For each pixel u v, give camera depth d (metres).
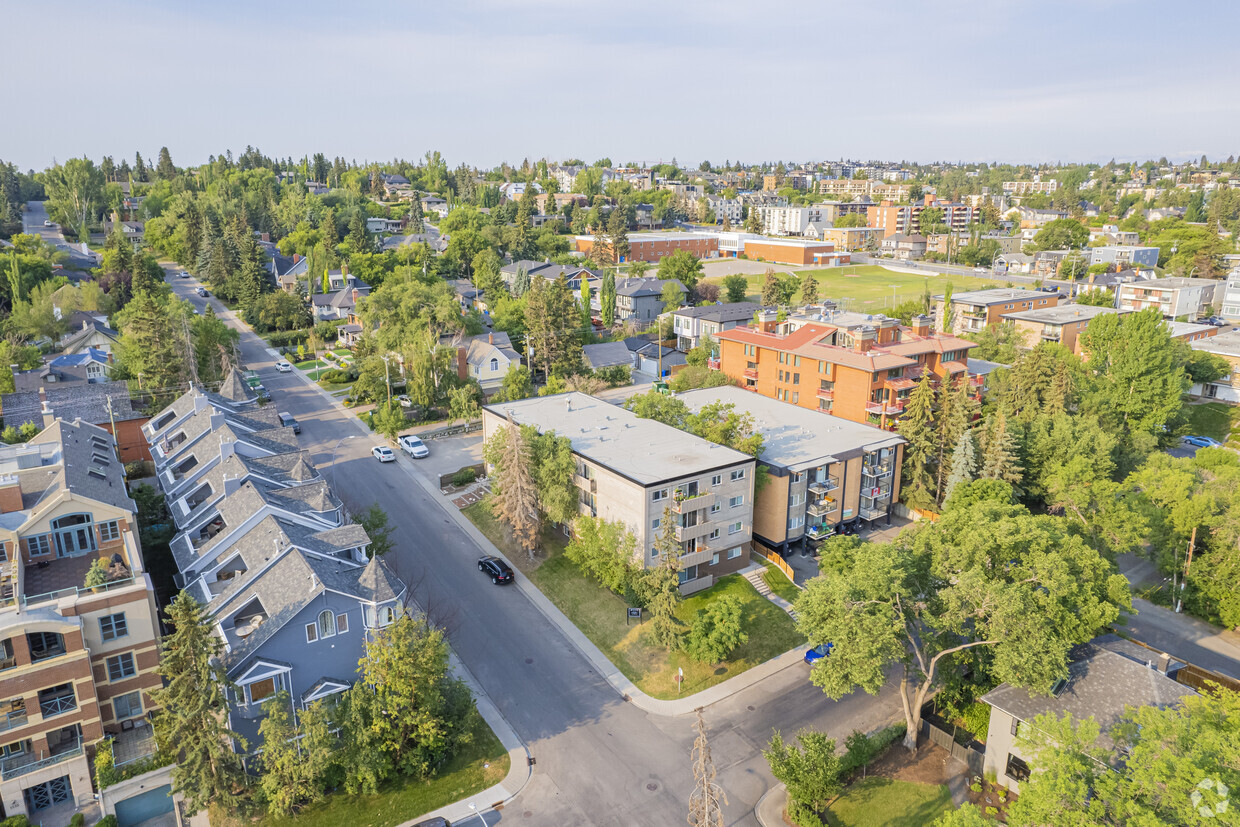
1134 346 87.50
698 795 29.45
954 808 39.41
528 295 128.75
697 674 49.78
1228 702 33.16
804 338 90.88
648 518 55.06
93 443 60.59
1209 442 94.12
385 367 100.56
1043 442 71.00
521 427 63.69
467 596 57.94
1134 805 28.62
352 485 76.69
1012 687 41.19
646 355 126.88
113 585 41.41
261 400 102.12
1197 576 58.12
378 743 39.53
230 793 36.44
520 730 44.47
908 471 73.38
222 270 157.25
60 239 187.38
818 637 41.94
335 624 41.62
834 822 38.53
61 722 38.56
